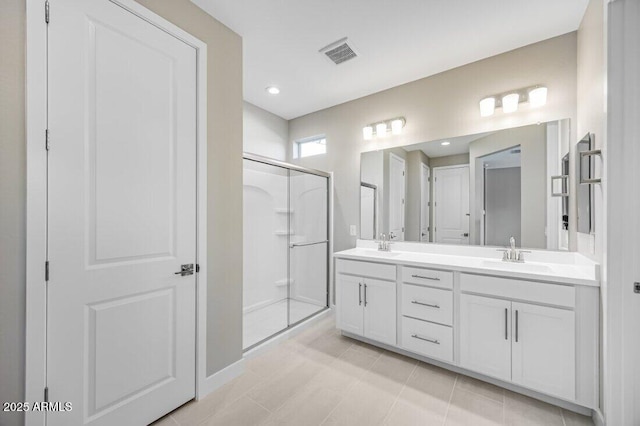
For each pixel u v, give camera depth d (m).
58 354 1.21
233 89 2.03
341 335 2.71
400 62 2.49
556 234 2.11
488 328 1.87
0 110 1.07
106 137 1.36
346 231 3.33
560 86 2.10
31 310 1.14
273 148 3.67
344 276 2.59
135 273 1.47
